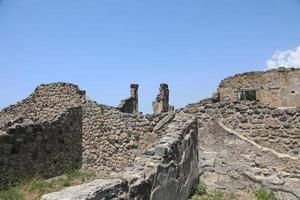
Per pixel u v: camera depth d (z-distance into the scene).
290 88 15.86
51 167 10.95
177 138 7.31
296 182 7.68
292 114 7.96
